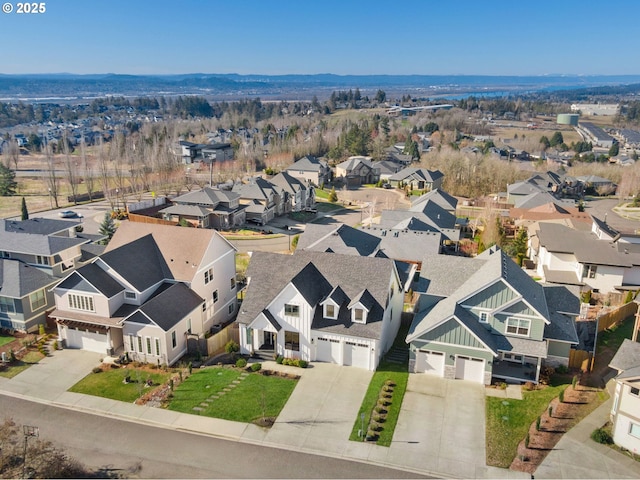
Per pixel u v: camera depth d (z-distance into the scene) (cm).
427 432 2720
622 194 10962
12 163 14075
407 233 5816
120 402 2995
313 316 3459
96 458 2508
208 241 3997
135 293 3625
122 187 9881
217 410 2905
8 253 4316
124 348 3606
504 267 3534
